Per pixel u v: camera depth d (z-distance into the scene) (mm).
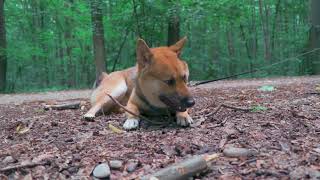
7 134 1515
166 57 1335
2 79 5312
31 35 6996
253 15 7656
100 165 976
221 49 8148
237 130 1286
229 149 1043
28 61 7484
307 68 5930
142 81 1368
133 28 5902
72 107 2234
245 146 1101
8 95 4168
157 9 5484
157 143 1172
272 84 3535
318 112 1602
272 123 1373
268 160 984
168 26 5609
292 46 7359
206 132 1276
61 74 7895
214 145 1127
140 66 1377
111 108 1736
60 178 956
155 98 1360
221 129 1306
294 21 7715
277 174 897
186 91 1292
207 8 5676
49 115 1934
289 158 995
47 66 7754
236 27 7754
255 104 1908
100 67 5016
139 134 1301
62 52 7914
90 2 4969
